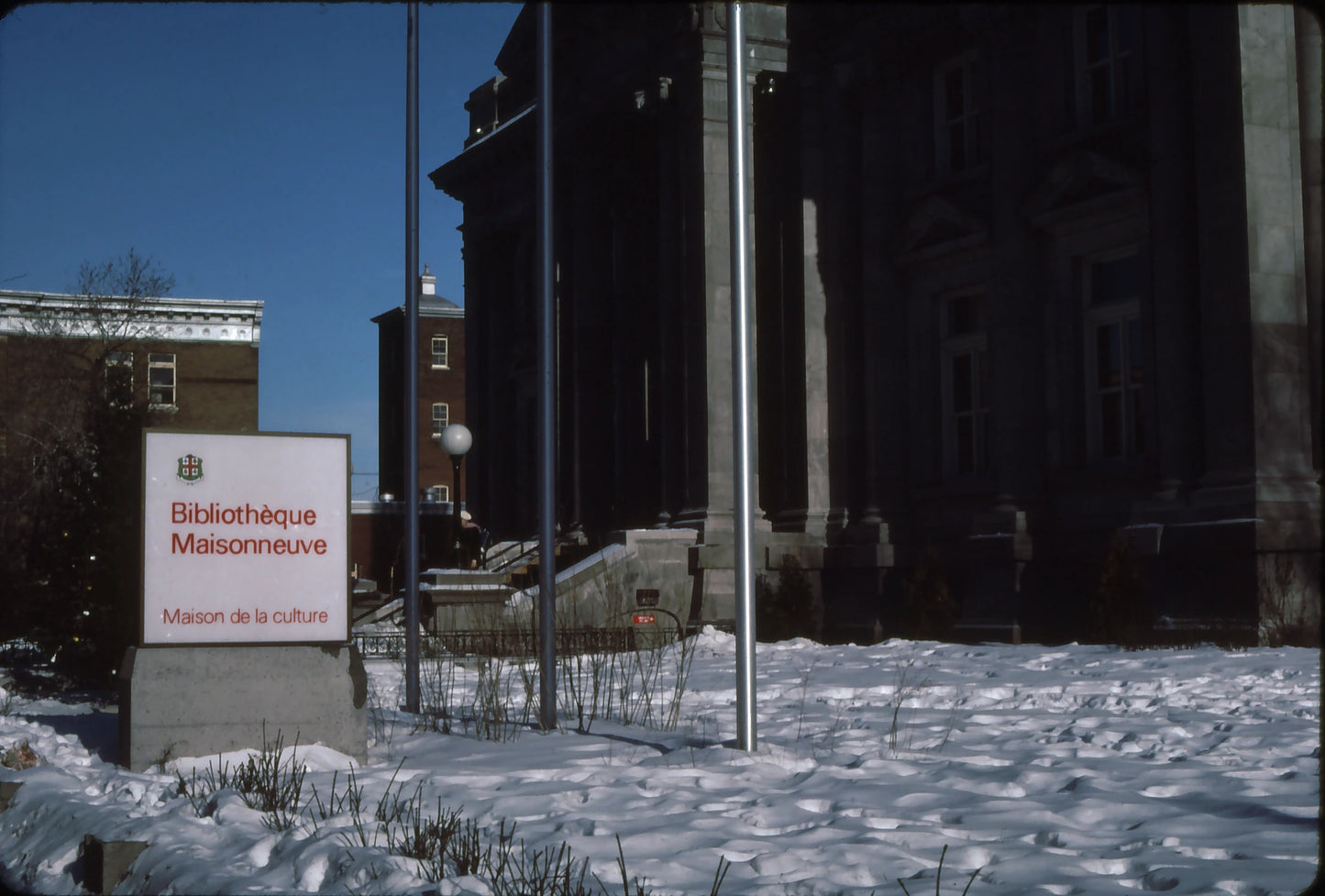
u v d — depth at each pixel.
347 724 10.50
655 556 27.84
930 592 25.97
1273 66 21.64
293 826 7.02
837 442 28.98
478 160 41.22
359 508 52.97
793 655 21.61
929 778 8.84
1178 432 22.48
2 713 14.63
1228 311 21.50
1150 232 23.47
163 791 8.64
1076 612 24.59
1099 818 7.45
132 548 16.84
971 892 5.74
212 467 10.53
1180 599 21.56
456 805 7.98
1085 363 25.31
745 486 10.02
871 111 28.89
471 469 41.94
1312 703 12.70
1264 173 21.47
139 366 52.09
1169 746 10.21
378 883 5.78
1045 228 25.72
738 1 10.41
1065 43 25.59
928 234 27.77
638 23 31.67
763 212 30.14
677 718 12.27
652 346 33.81
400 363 78.31
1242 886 5.70
